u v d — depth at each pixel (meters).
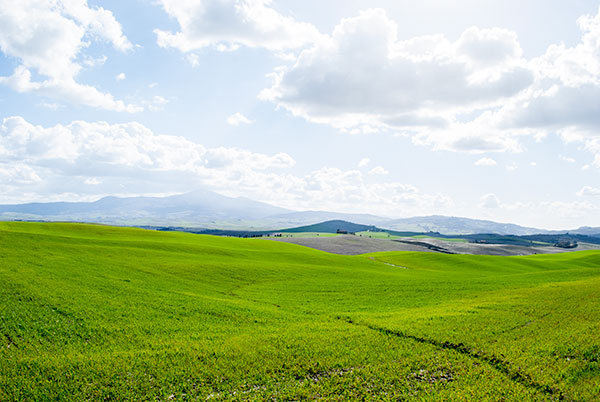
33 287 31.84
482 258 114.69
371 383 18.33
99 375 18.52
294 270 63.50
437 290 47.19
